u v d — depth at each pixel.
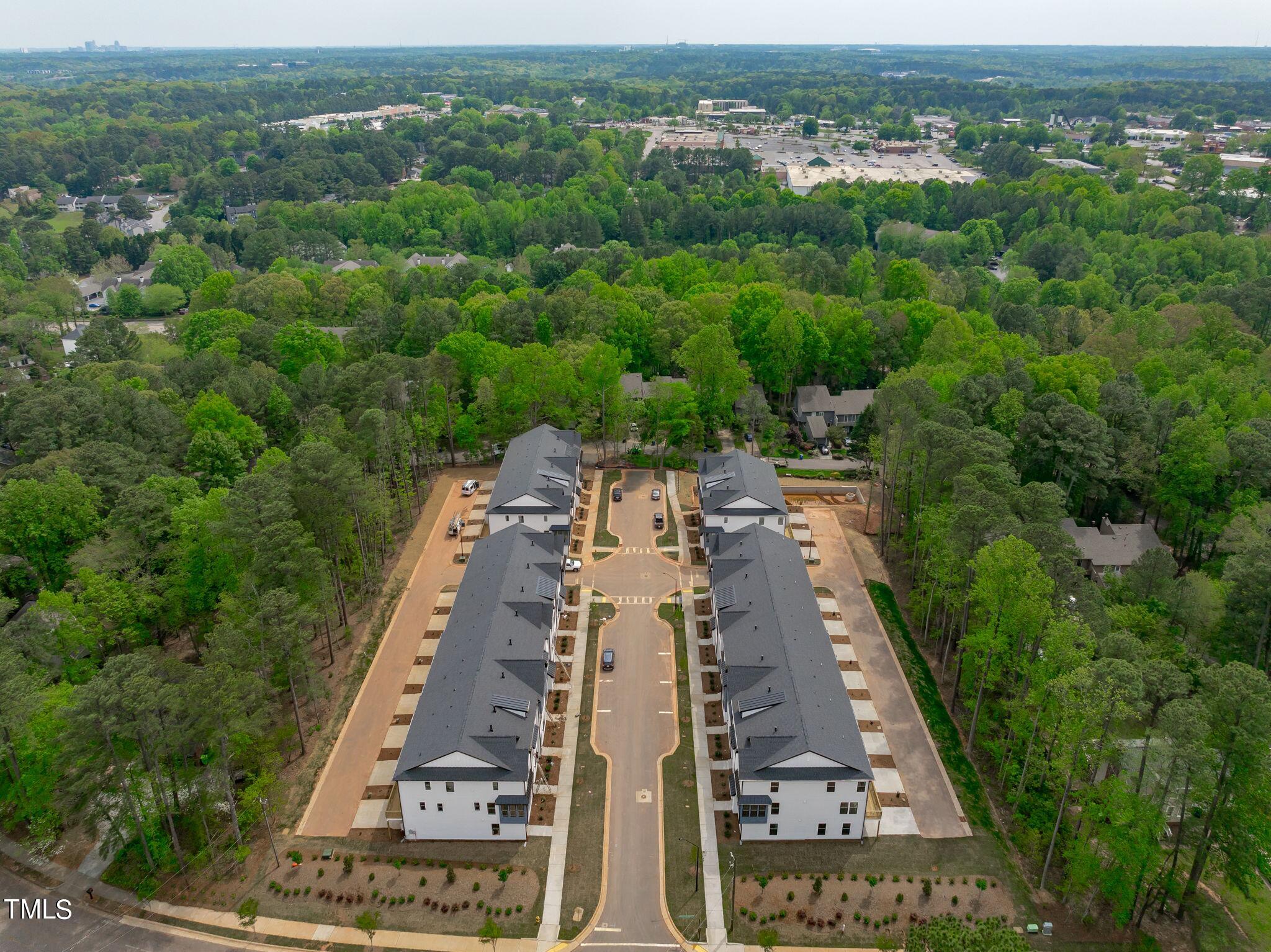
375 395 122.75
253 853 70.25
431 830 71.12
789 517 123.75
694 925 63.78
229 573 89.25
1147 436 117.31
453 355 144.25
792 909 65.06
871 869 68.56
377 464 115.62
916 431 102.38
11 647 75.12
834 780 68.62
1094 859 61.72
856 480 136.50
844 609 103.06
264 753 74.31
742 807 69.62
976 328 164.50
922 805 74.94
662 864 69.00
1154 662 63.09
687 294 190.12
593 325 162.25
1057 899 66.12
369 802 75.19
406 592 105.81
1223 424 119.06
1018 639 76.06
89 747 61.72
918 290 189.25
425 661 93.38
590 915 64.56
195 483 103.44
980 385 123.00
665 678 90.62
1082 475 114.25
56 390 128.12
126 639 91.56
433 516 124.69
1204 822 60.81
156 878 68.25
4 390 153.62
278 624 73.00
